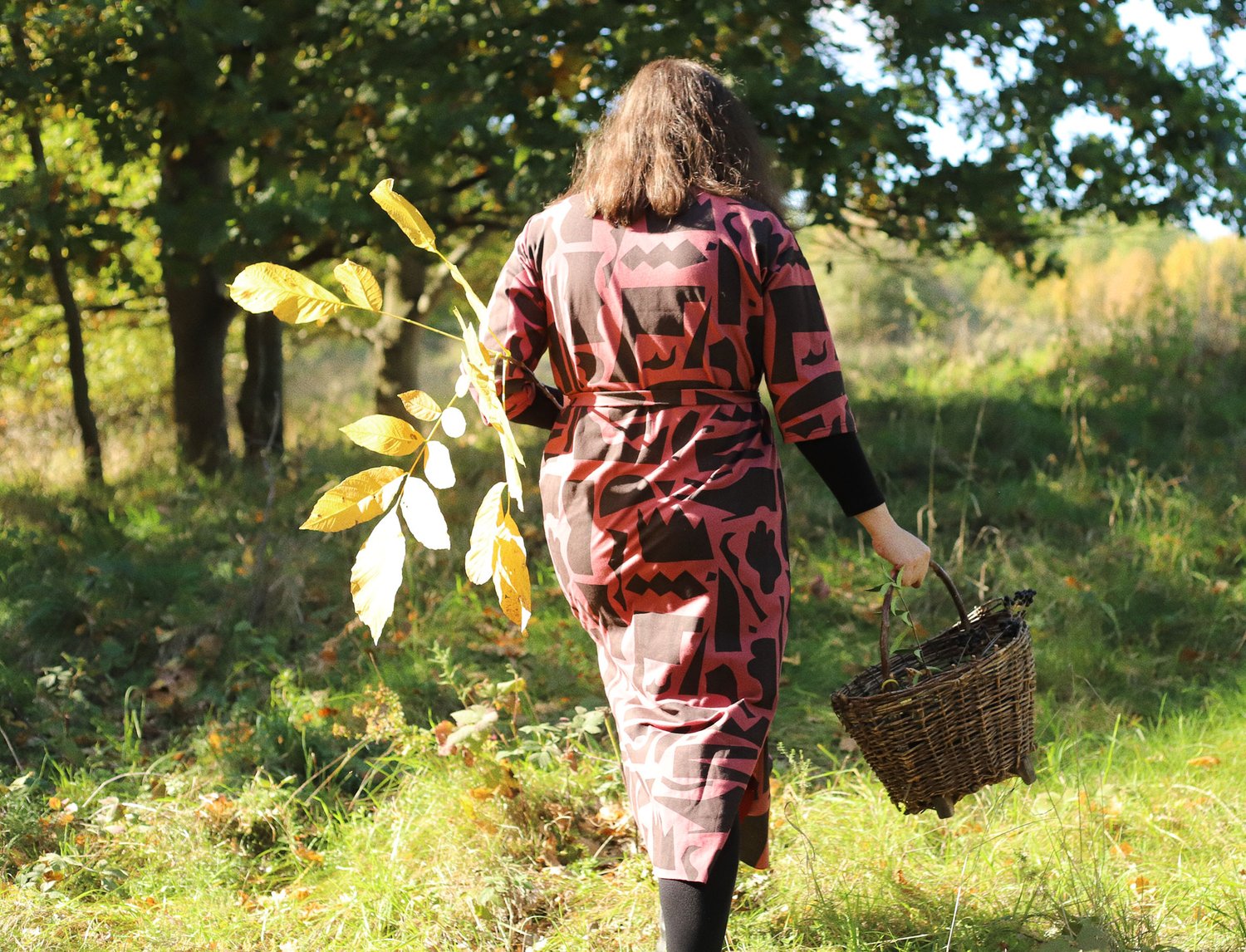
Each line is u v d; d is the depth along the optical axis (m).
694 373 1.80
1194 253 11.65
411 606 4.43
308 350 17.88
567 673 3.94
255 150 6.73
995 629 2.23
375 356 11.51
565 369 1.92
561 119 6.81
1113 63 6.77
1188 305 10.05
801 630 4.47
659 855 1.73
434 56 6.23
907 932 2.31
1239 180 6.88
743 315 1.79
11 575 4.91
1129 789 2.98
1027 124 6.80
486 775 2.77
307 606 4.65
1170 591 4.74
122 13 6.05
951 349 10.55
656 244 1.80
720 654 1.78
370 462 6.87
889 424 7.58
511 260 2.01
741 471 1.81
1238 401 8.09
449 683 3.25
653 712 1.80
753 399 1.87
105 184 9.16
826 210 5.99
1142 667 4.04
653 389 1.82
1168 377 8.70
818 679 3.97
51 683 3.68
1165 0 6.46
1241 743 3.26
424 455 1.73
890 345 12.25
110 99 6.46
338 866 2.67
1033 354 10.46
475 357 1.70
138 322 10.89
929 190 6.98
